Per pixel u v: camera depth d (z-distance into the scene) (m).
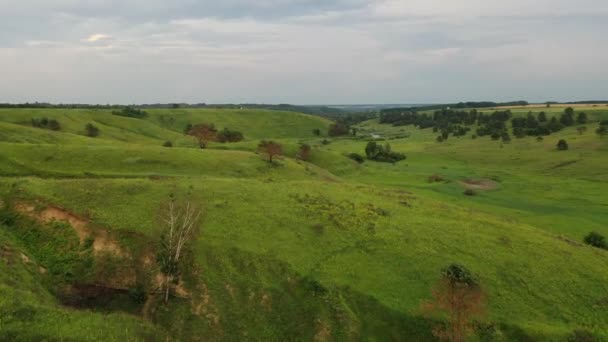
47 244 42.22
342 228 48.34
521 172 135.00
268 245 43.62
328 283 38.75
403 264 42.34
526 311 37.38
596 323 36.53
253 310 36.22
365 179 114.69
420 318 35.50
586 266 44.88
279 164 86.75
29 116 149.00
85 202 47.91
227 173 75.06
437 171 134.38
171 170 72.75
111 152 74.69
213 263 40.44
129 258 40.59
